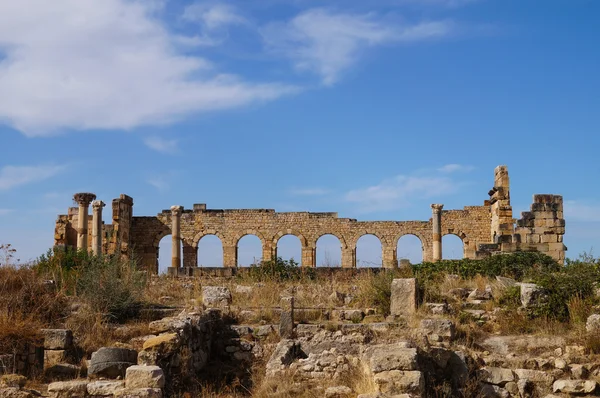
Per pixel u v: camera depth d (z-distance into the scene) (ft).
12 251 68.54
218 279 92.58
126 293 66.49
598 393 49.21
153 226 176.35
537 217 112.88
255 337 61.16
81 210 148.05
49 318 61.98
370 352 52.21
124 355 49.62
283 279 90.22
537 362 52.80
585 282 64.75
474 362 53.16
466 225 175.94
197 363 55.67
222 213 177.88
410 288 64.08
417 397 43.88
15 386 44.83
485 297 69.56
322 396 48.03
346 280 86.38
